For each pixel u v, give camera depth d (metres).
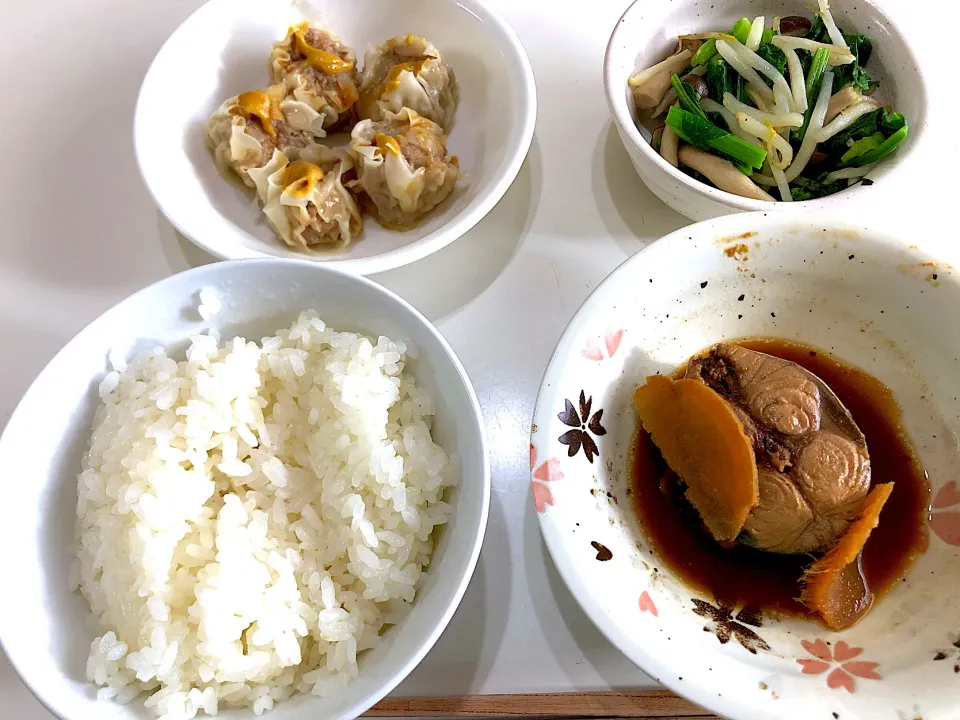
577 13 0.31
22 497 0.19
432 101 0.29
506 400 0.24
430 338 0.21
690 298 0.23
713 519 0.21
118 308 0.21
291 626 0.19
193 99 0.28
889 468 0.22
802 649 0.19
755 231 0.21
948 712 0.17
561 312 0.26
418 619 0.18
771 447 0.21
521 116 0.26
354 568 0.19
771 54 0.27
